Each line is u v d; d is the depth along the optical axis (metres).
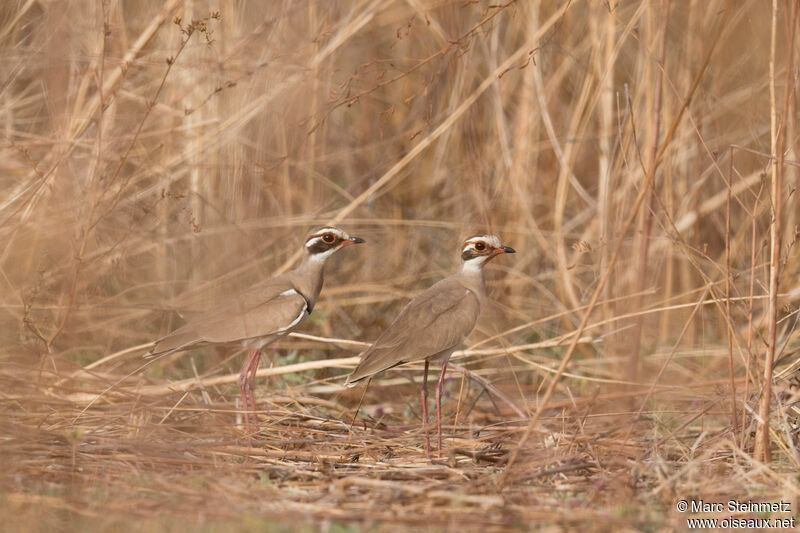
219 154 15.10
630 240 15.33
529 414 12.16
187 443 10.20
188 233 14.86
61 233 13.67
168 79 15.09
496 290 16.02
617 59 17.03
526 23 16.64
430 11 16.80
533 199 16.75
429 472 9.85
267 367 14.51
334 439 11.01
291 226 15.62
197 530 7.86
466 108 15.41
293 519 8.20
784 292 14.99
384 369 11.05
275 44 14.80
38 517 8.12
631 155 15.45
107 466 9.64
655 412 11.27
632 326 12.77
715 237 16.77
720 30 10.12
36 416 10.83
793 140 11.88
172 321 14.77
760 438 9.73
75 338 13.80
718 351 14.52
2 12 14.75
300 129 15.30
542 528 8.18
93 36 14.69
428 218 17.12
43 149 14.70
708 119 16.28
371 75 16.97
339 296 16.28
